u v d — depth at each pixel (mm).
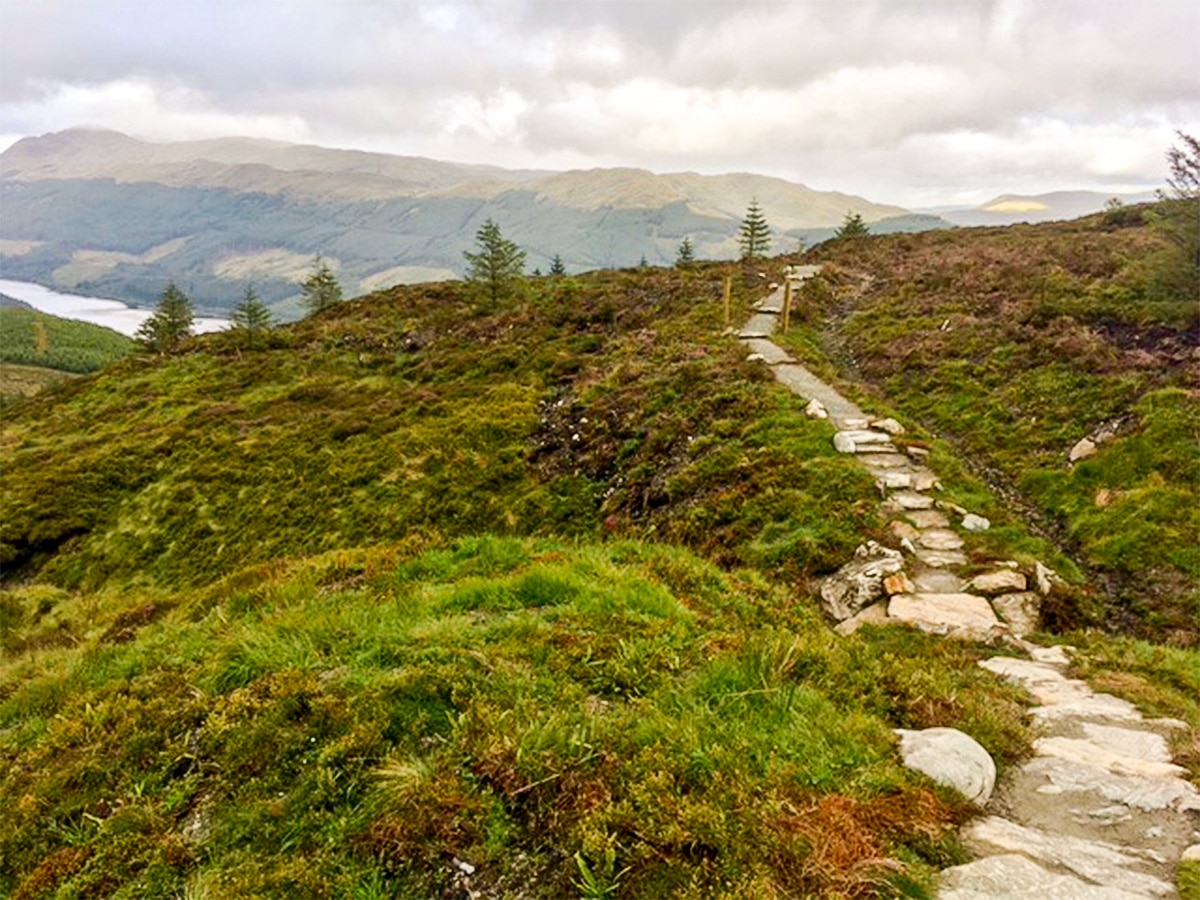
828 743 4949
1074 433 16641
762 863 3633
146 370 51156
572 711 5164
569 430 25891
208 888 3793
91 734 5734
